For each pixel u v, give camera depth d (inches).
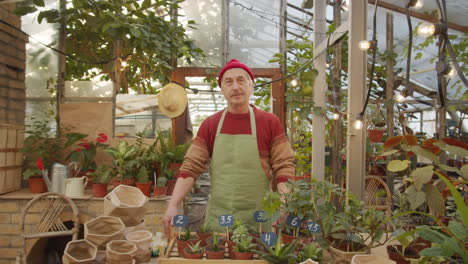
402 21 153.0
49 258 148.8
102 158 165.3
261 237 54.7
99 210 134.6
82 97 172.2
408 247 58.1
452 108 161.0
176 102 169.3
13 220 131.5
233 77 73.5
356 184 109.6
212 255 55.0
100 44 198.5
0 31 142.7
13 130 141.2
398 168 58.7
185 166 75.0
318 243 53.6
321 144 168.9
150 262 63.3
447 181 42.8
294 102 172.9
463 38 132.2
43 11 154.6
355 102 110.3
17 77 153.6
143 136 165.5
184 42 189.6
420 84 208.5
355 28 111.1
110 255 54.5
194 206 209.6
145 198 71.0
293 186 56.6
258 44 209.0
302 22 232.5
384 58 167.8
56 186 134.0
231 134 76.4
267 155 76.8
